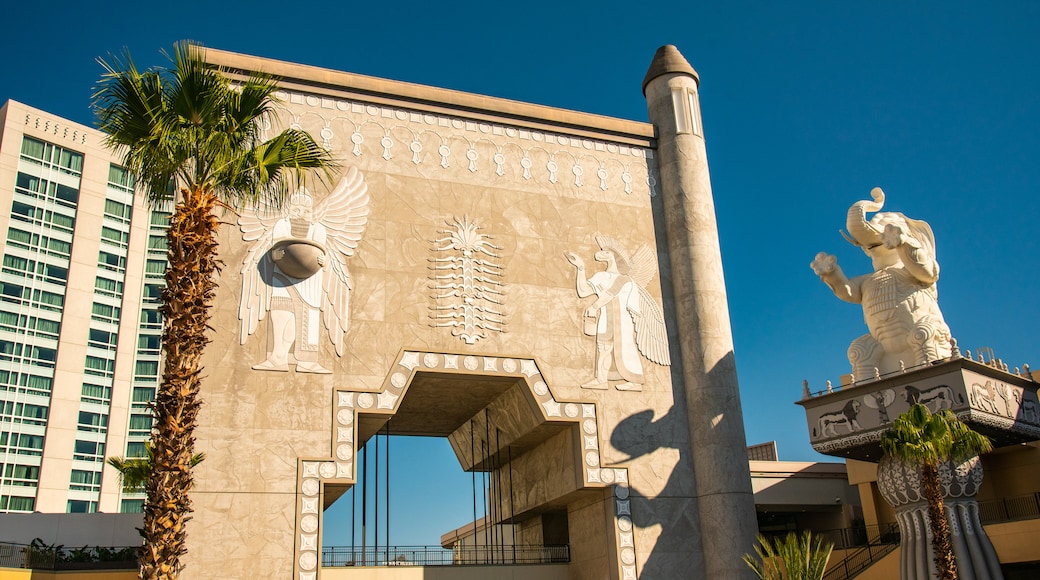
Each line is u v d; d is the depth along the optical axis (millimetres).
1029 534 27406
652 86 31969
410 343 25266
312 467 23156
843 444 27344
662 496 26438
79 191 70500
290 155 17891
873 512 36969
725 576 25547
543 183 28875
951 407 25031
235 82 26000
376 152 27109
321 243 25250
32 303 65688
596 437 26391
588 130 30250
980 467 25719
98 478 64750
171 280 15188
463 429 31469
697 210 29750
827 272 29094
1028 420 27297
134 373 69062
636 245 29312
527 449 29531
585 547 26984
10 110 68500
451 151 28078
